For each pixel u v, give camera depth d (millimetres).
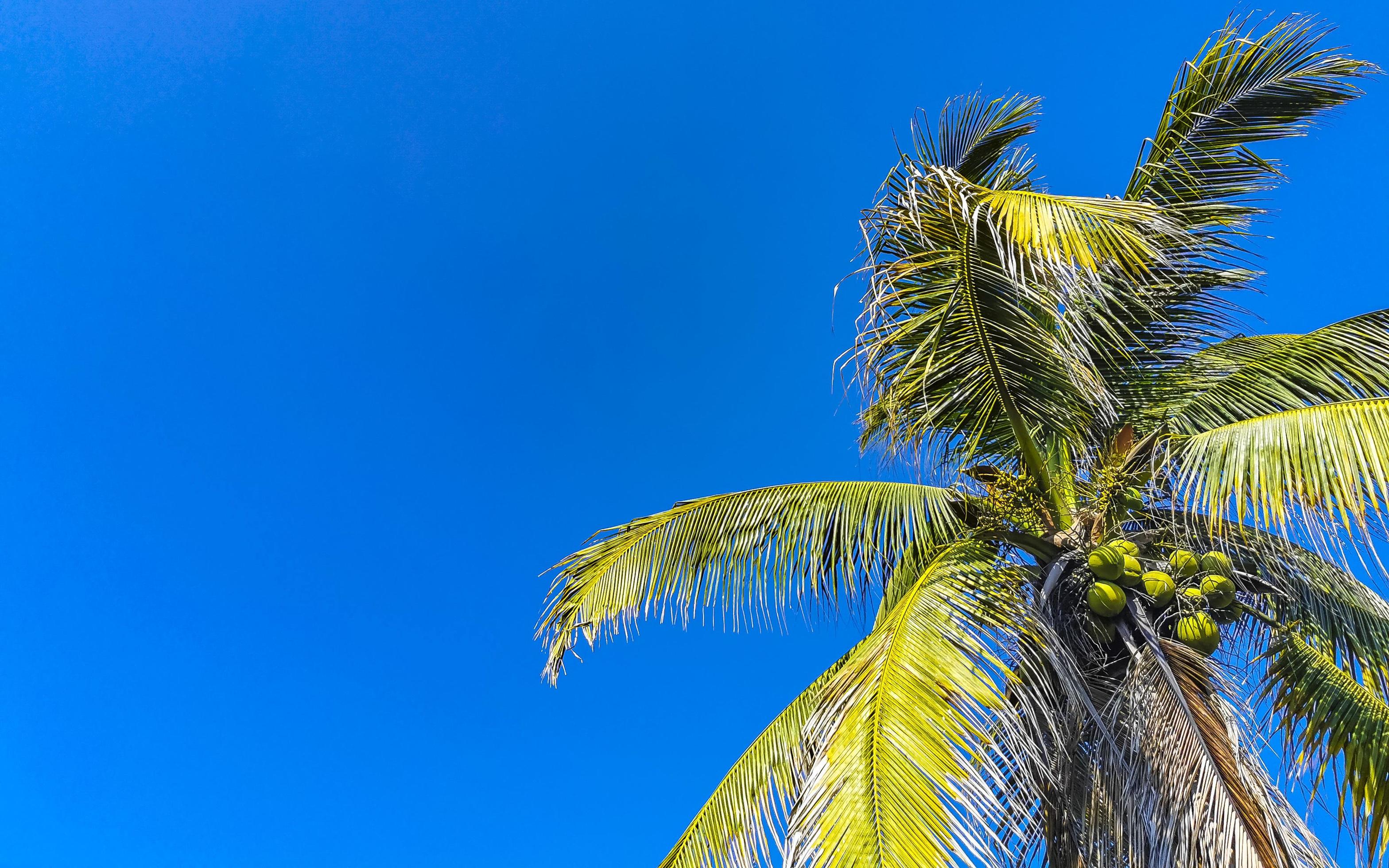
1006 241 5016
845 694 4883
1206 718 4934
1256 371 6770
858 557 6750
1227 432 5336
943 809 3945
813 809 4199
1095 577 5660
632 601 6918
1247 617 5906
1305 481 4746
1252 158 7102
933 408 6043
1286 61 7090
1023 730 4527
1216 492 5074
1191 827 4625
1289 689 5699
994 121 7598
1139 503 6086
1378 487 4469
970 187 5074
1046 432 6230
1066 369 5504
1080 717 5461
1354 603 6285
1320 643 6102
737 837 6586
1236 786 4613
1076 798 5340
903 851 3787
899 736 4336
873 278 5441
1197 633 5426
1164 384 6730
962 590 5328
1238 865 4332
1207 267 6625
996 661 4742
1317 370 6422
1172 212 6562
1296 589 6117
